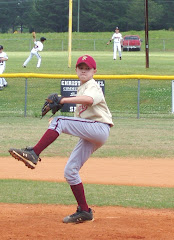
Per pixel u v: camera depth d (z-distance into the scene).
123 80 59.94
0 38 163.88
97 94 14.05
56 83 59.72
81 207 15.31
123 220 15.84
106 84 58.69
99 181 22.98
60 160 28.28
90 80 14.51
